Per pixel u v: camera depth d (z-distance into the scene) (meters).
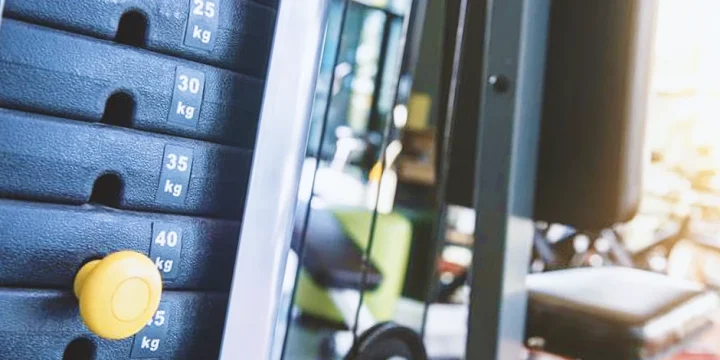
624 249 2.13
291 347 1.13
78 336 0.44
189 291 0.49
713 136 2.45
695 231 2.38
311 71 0.52
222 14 0.49
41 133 0.42
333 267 1.20
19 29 0.41
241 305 0.50
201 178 0.49
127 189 0.46
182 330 0.49
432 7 1.29
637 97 0.71
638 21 0.70
